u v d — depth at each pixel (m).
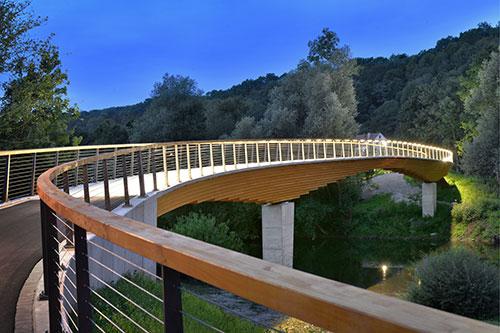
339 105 48.94
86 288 3.08
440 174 47.28
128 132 61.03
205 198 19.89
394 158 37.16
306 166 27.70
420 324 1.01
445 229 42.25
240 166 23.11
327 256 36.97
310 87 50.44
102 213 2.75
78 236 3.06
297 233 44.84
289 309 1.27
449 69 96.88
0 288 5.65
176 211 36.19
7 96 21.86
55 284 3.97
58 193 3.83
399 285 26.62
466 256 15.84
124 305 7.27
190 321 8.27
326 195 45.97
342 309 1.13
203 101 61.94
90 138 62.00
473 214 41.81
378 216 45.47
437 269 15.76
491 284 14.86
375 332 1.06
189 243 1.84
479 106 48.78
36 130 23.03
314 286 1.27
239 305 17.11
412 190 50.72
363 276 29.88
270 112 52.31
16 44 21.33
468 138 62.03
